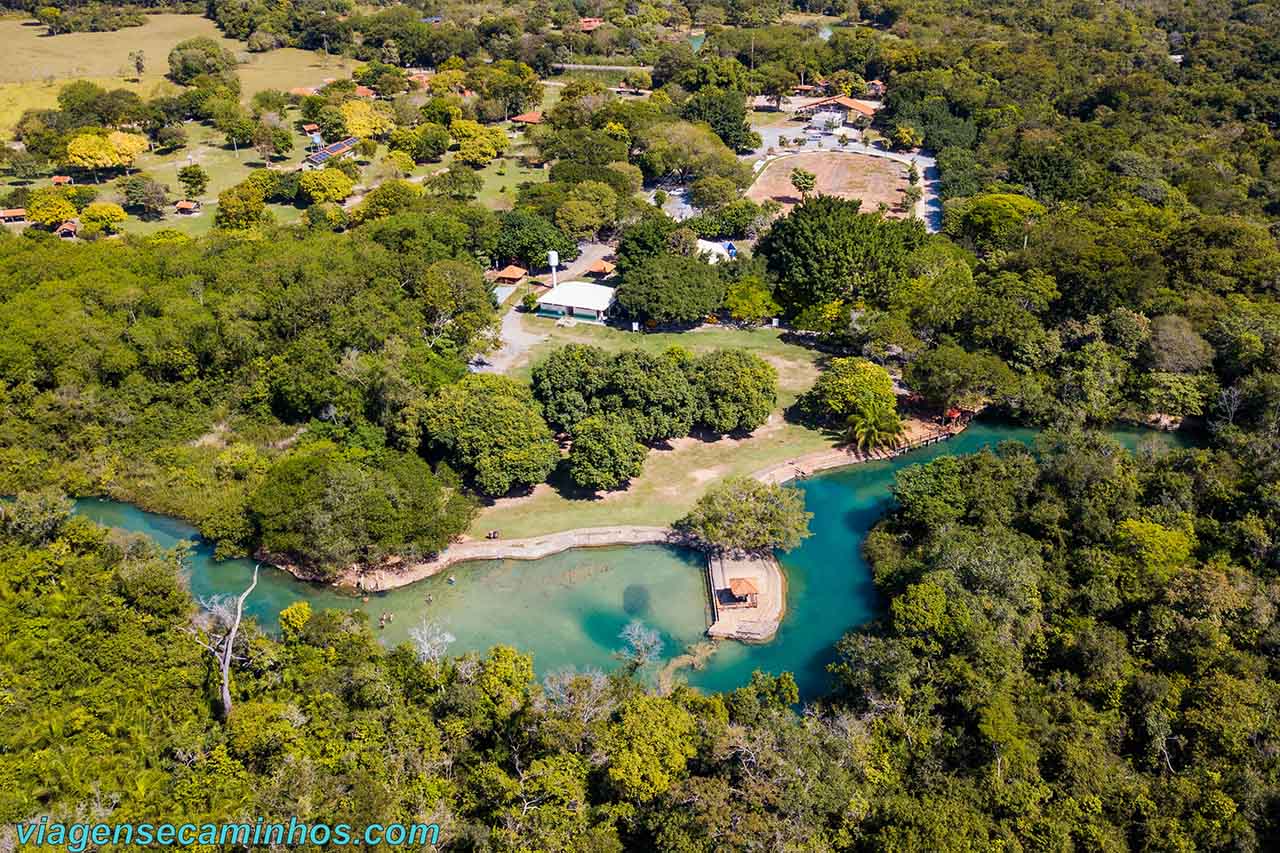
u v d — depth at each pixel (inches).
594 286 5393.7
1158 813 2159.2
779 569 3351.4
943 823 2078.0
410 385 3905.0
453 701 2422.5
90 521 3255.4
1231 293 4707.2
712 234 6210.6
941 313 4495.6
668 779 2149.4
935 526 3272.6
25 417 3924.7
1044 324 4650.6
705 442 4111.7
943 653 2598.4
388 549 3238.2
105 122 7869.1
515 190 7175.2
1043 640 2691.9
